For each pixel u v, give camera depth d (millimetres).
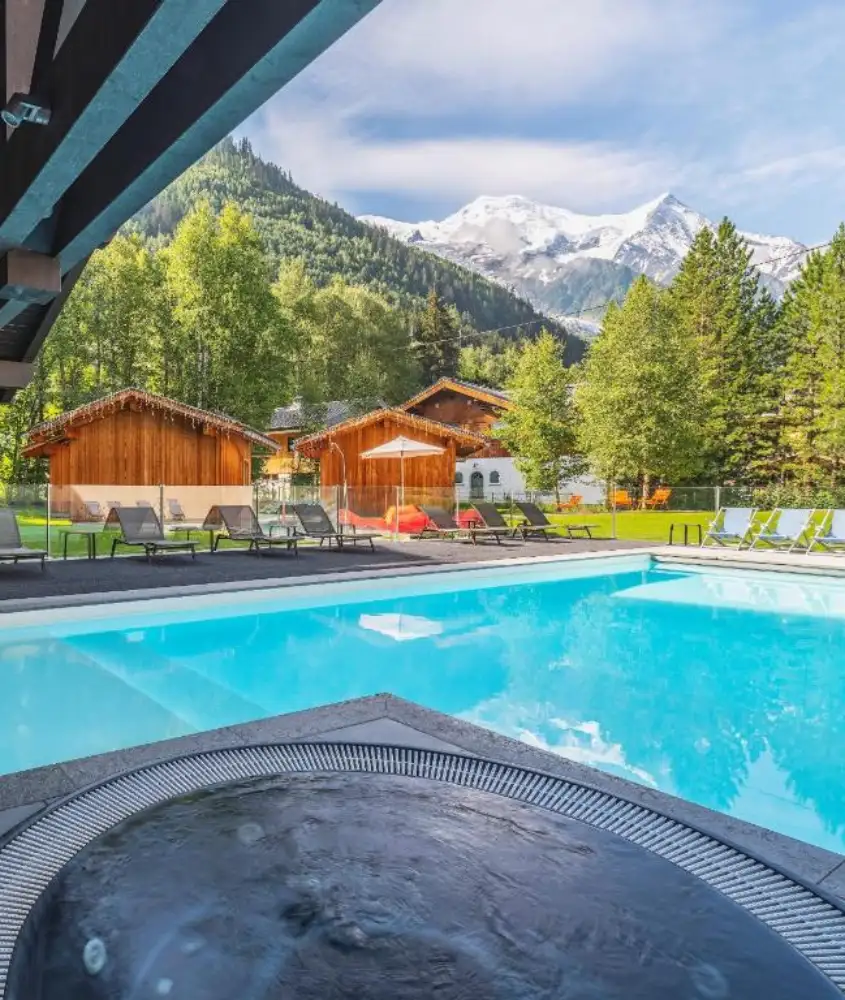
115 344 27922
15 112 2525
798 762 4121
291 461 39781
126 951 1094
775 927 1434
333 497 15852
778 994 1023
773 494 19250
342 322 47188
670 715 4973
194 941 1104
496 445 22703
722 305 36312
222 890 1238
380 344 48750
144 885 1264
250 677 5848
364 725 3156
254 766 2189
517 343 92125
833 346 29453
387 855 1370
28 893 1397
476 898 1226
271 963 1052
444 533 15477
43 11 2670
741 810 3490
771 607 9102
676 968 1064
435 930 1128
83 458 17219
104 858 1368
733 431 32406
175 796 1689
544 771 2238
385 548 13219
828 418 28625
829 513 12625
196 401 27453
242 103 2377
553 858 1385
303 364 43312
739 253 37281
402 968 1041
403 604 9055
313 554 12070
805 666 6340
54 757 4059
